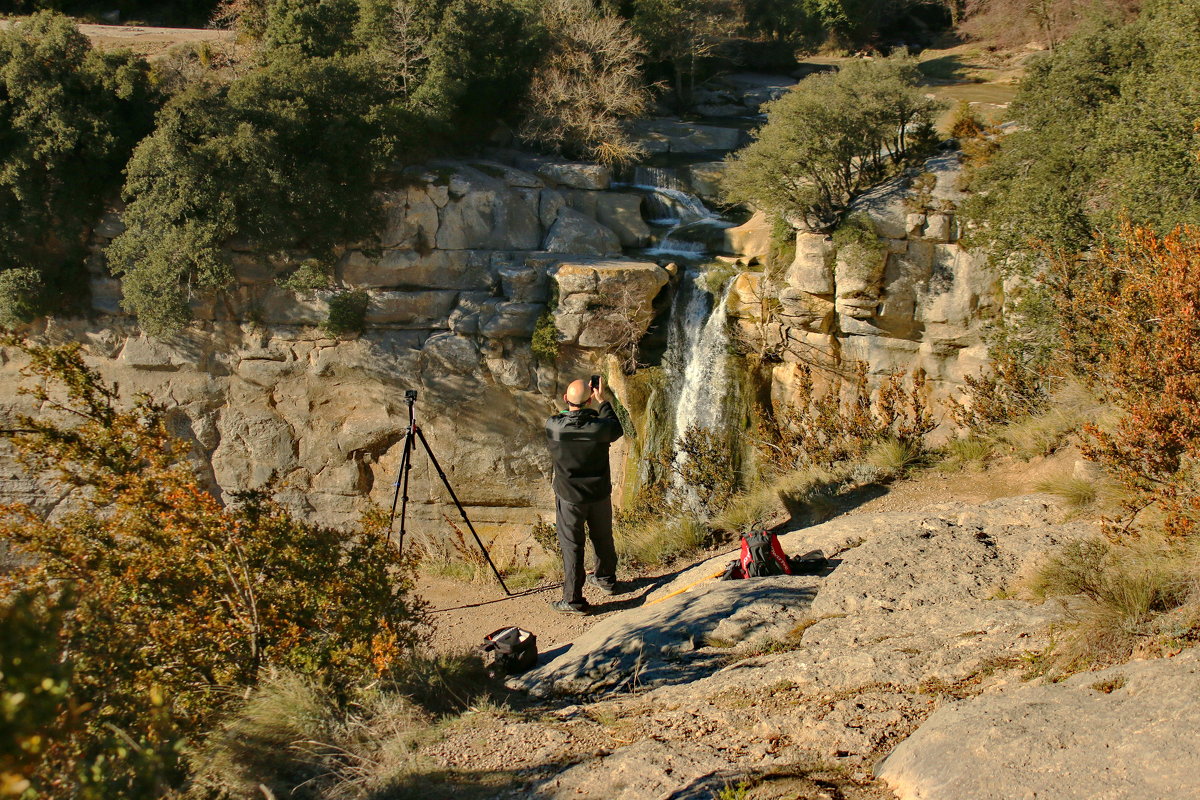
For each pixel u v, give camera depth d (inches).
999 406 377.7
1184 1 446.3
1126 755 120.6
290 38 724.7
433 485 666.2
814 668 182.2
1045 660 162.1
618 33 833.5
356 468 667.4
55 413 644.1
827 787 136.9
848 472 362.0
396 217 631.2
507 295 628.4
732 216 730.2
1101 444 217.6
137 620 189.3
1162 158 402.9
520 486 661.3
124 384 659.4
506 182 671.1
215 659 193.3
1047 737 129.9
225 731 171.8
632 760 152.3
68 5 1061.8
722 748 155.6
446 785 155.3
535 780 153.6
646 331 636.1
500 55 773.9
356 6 757.3
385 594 214.1
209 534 197.9
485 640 244.7
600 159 761.6
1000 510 271.6
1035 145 489.7
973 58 1186.6
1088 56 490.0
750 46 1206.9
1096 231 427.8
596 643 239.0
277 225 596.7
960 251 528.7
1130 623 158.1
